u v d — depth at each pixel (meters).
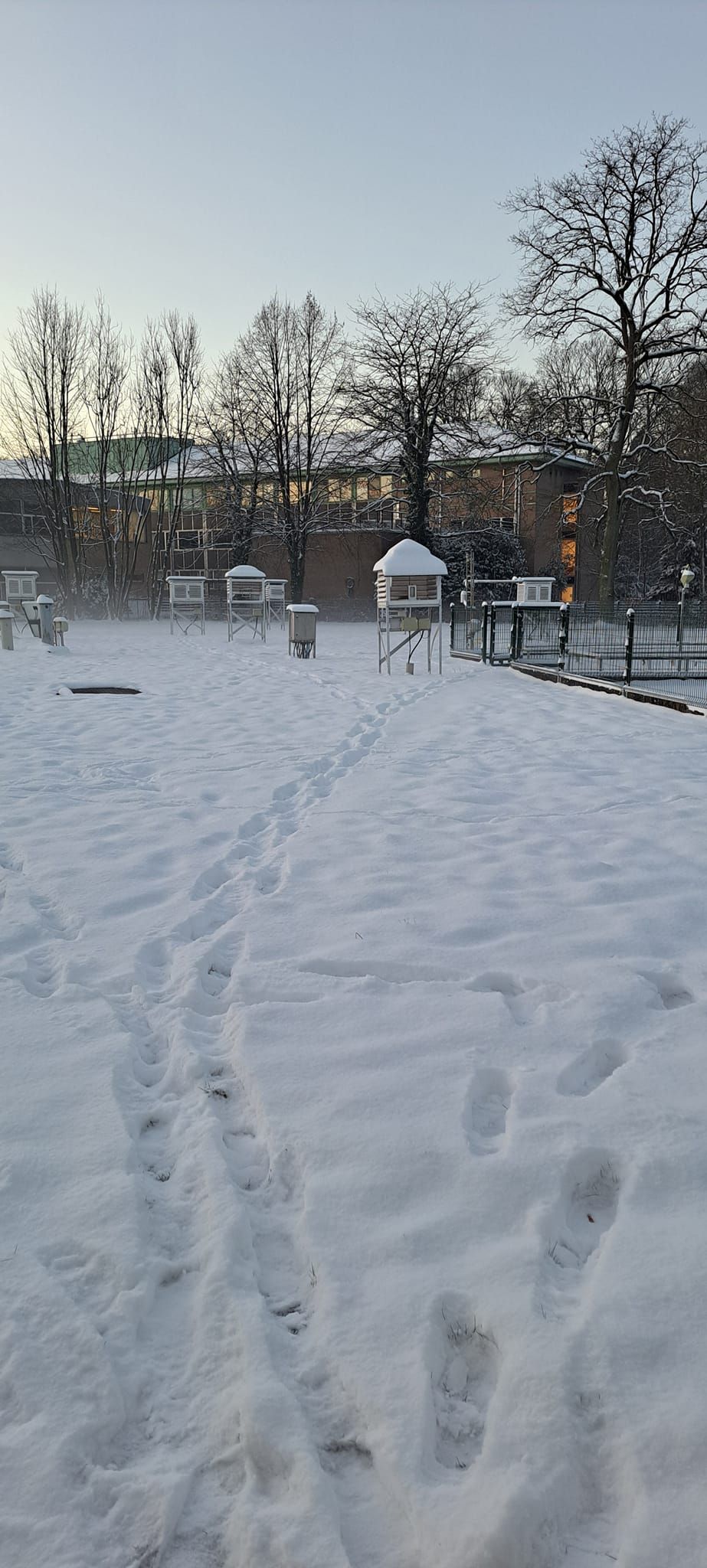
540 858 5.27
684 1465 1.63
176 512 45.28
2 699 12.63
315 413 43.72
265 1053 3.13
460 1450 1.73
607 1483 1.66
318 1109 2.78
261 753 8.60
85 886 4.87
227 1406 1.83
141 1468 1.72
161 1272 2.19
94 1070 3.06
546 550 46.22
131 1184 2.47
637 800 6.69
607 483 33.03
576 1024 3.29
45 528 48.19
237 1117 2.85
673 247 29.77
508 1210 2.31
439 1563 1.52
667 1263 2.10
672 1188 2.36
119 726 10.28
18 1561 1.55
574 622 17.19
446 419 39.66
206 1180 2.50
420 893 4.73
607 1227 2.32
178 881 4.95
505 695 13.93
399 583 17.09
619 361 33.25
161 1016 3.47
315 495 44.69
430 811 6.41
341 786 7.25
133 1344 1.98
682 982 3.70
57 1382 1.86
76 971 3.83
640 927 4.23
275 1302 2.11
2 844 5.63
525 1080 2.91
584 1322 1.93
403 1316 1.99
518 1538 1.53
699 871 5.04
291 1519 1.60
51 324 41.97
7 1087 2.95
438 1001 3.50
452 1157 2.52
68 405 43.19
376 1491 1.67
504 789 7.11
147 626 38.84
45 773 7.62
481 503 41.72
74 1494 1.66
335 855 5.39
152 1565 1.56
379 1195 2.38
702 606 17.45
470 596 22.89
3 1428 1.78
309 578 48.69
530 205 30.06
